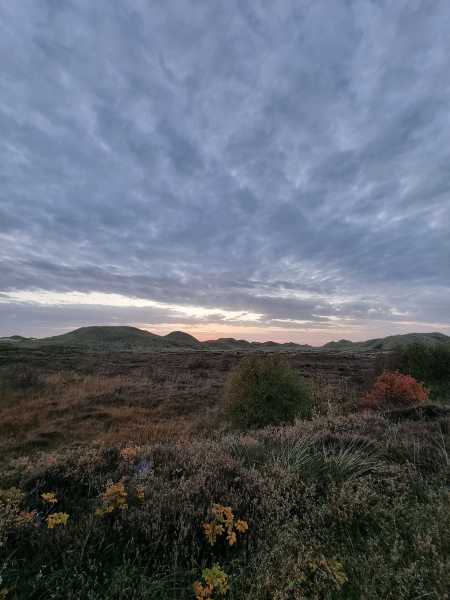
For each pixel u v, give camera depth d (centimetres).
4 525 244
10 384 1406
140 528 261
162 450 448
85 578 211
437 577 201
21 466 423
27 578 211
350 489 307
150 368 2217
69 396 1276
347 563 228
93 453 425
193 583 206
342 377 1739
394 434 488
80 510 296
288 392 826
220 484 330
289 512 287
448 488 304
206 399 1262
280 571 212
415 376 1290
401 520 271
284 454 415
